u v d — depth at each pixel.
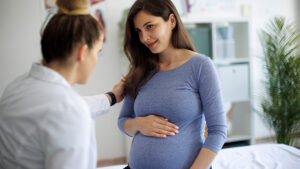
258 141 3.42
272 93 2.44
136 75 1.23
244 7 3.21
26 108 0.69
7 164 0.75
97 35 0.78
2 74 2.64
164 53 1.20
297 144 2.89
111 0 2.82
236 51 3.16
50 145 0.66
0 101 0.79
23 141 0.69
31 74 0.78
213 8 3.16
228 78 2.88
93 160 0.78
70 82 0.79
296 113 2.32
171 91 1.09
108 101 1.27
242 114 3.21
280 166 1.54
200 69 1.08
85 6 0.77
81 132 0.68
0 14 2.58
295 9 3.46
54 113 0.66
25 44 2.66
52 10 2.68
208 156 0.99
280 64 2.35
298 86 2.29
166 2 1.14
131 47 1.27
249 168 1.55
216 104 1.04
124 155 3.03
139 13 1.10
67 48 0.74
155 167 1.09
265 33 2.52
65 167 0.66
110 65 2.88
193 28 2.72
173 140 1.07
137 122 1.16
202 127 1.15
